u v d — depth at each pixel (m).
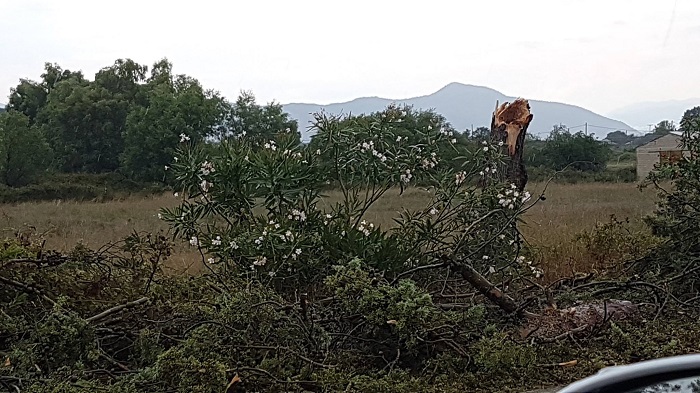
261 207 8.91
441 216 9.22
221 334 6.69
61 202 35.41
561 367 6.96
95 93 56.94
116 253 9.30
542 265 10.55
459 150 9.96
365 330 7.24
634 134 78.38
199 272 9.27
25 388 5.78
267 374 6.15
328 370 6.50
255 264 8.01
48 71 67.56
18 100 67.38
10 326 6.58
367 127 9.52
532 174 25.61
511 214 9.30
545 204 20.45
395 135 9.55
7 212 26.78
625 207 19.53
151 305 7.34
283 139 9.26
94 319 6.91
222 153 8.97
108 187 43.91
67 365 6.32
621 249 10.88
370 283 7.31
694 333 8.05
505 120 10.95
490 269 8.97
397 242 8.51
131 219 21.48
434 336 7.10
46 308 7.20
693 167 10.25
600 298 9.28
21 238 8.40
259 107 50.53
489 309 8.37
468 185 9.78
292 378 6.39
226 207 8.83
